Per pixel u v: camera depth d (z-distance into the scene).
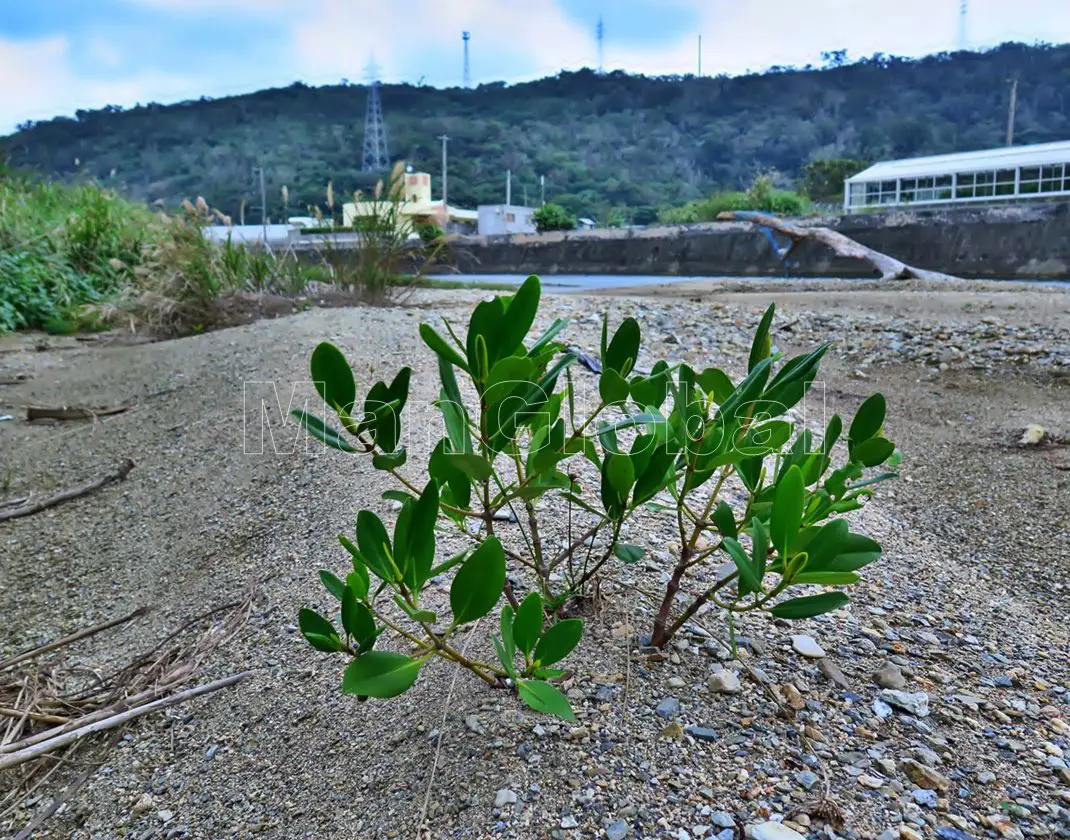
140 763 1.59
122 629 2.21
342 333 5.17
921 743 1.34
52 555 2.80
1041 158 20.09
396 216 7.80
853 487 1.39
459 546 1.99
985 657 1.69
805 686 1.49
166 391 4.55
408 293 8.12
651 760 1.28
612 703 1.41
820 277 15.66
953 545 2.55
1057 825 1.15
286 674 1.73
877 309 6.53
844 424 3.81
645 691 1.44
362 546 1.15
